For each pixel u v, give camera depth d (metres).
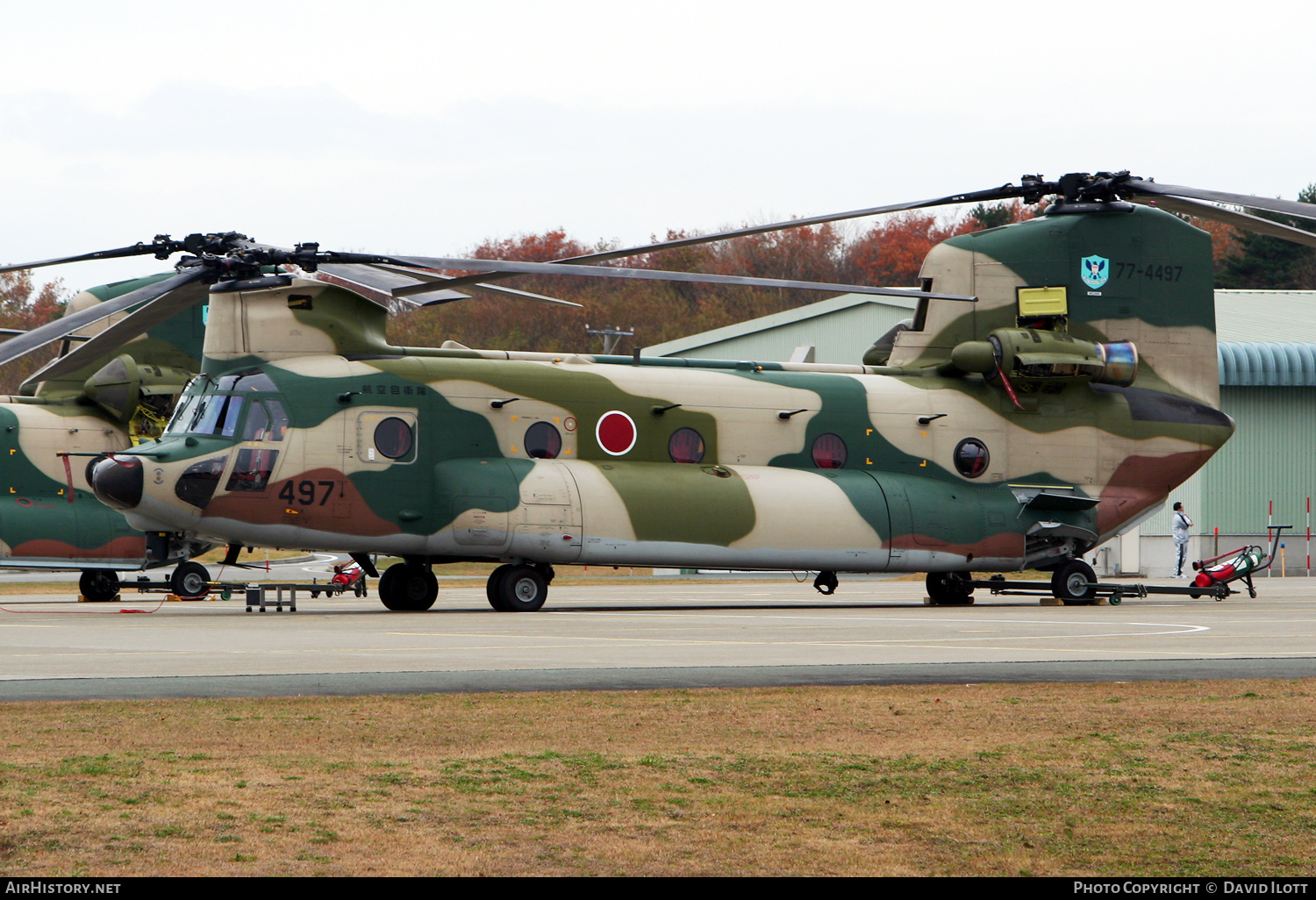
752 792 20.25
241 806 18.83
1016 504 66.94
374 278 59.38
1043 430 68.31
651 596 79.44
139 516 56.28
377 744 23.33
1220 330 131.00
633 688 30.06
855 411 65.75
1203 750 23.62
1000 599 77.19
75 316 51.50
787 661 35.25
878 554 64.06
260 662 34.28
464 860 16.53
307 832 17.64
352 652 37.25
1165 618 54.00
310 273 58.88
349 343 59.38
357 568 80.44
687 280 53.41
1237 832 18.34
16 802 18.92
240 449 56.28
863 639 42.31
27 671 32.12
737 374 65.62
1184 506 119.25
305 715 26.02
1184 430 69.81
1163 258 70.69
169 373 75.44
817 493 63.25
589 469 60.34
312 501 56.69
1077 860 16.98
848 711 27.36
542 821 18.39
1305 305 141.12
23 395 76.50
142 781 20.25
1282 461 120.50
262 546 58.19
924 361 69.38
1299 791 20.64
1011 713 27.20
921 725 25.88
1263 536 119.94
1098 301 69.62
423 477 58.16
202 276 57.56
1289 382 118.50
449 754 22.59
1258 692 30.11
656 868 16.33
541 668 33.28
